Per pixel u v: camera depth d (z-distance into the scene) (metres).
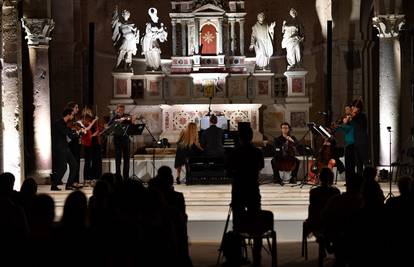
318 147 29.28
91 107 24.62
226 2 30.83
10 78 20.33
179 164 23.70
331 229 12.02
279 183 23.39
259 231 12.38
